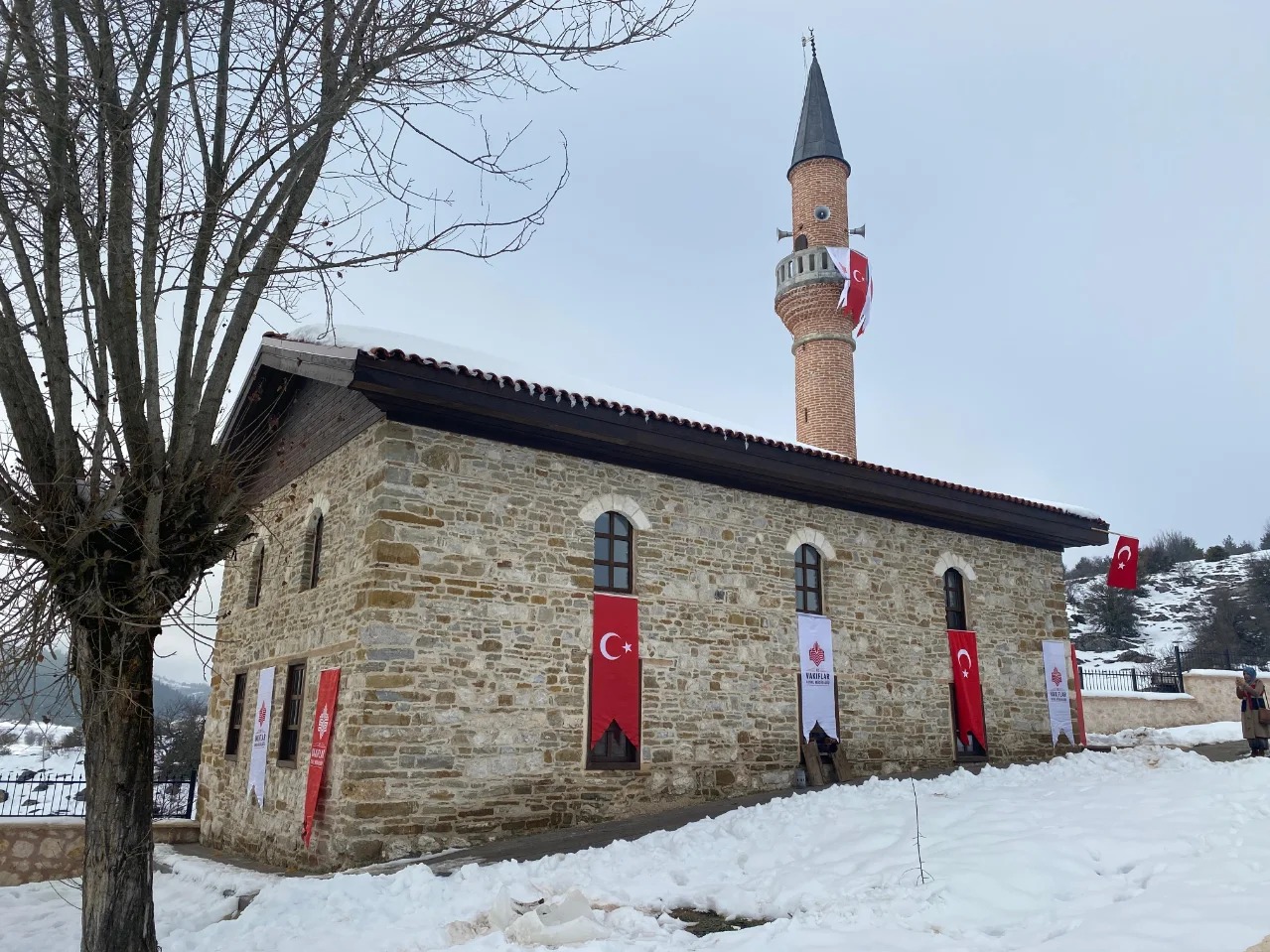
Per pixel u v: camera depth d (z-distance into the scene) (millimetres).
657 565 12047
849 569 14234
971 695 15203
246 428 13664
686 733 11773
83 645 5254
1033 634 16719
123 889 5098
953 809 8523
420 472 10250
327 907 7000
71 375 5301
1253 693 12578
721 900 6754
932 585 15320
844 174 26750
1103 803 8148
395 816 9297
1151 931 4754
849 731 13547
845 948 5156
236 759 13125
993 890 5945
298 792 10617
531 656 10609
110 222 5340
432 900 7027
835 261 24531
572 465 11555
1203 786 8367
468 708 10008
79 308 5406
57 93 5211
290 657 11836
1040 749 16141
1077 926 5172
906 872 6539
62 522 5160
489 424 10734
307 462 12547
